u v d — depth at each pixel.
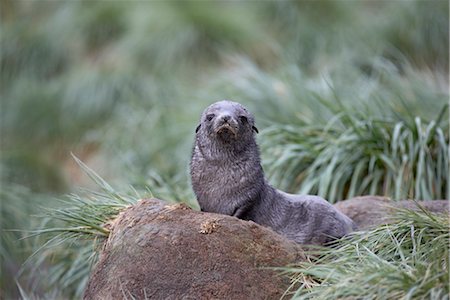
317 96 24.14
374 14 37.78
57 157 34.97
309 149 22.72
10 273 23.62
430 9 34.81
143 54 36.16
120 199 16.95
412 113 24.22
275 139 23.45
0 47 39.78
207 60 35.47
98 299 14.32
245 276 14.08
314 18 36.75
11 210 25.12
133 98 34.00
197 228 14.38
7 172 30.20
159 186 23.78
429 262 14.03
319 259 14.85
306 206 15.47
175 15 37.06
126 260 14.37
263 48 35.94
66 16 40.31
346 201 18.50
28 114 36.62
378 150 22.33
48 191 31.30
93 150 34.59
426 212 15.44
